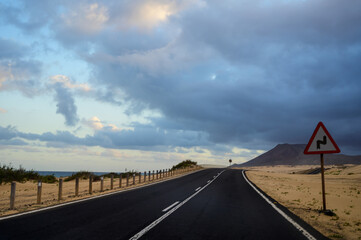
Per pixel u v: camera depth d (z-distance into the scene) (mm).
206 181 25578
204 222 7523
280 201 12938
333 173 44625
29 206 10383
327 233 6891
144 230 6402
